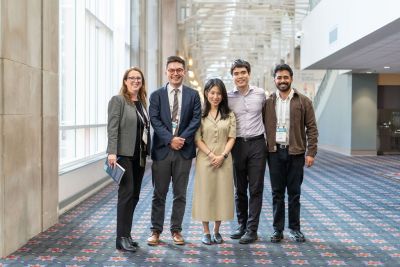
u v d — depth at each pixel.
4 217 4.35
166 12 17.09
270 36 23.67
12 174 4.49
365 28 9.26
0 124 4.29
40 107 5.22
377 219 6.22
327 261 4.33
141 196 8.05
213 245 4.84
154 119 4.71
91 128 9.70
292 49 20.92
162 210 4.85
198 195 4.80
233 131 4.82
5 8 4.29
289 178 4.98
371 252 4.63
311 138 4.89
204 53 30.11
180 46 20.47
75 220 5.98
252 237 4.92
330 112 19.67
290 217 5.07
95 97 9.84
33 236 5.07
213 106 4.84
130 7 12.59
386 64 13.91
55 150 5.69
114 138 4.46
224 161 4.79
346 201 7.63
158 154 4.77
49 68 5.45
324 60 13.00
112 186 9.11
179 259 4.35
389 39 9.64
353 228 5.68
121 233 4.64
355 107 16.86
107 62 11.02
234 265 4.19
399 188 9.10
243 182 5.04
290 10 18.95
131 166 4.63
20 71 4.64
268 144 4.91
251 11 20.22
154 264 4.20
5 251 4.38
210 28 22.83
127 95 4.64
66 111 8.27
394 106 17.58
